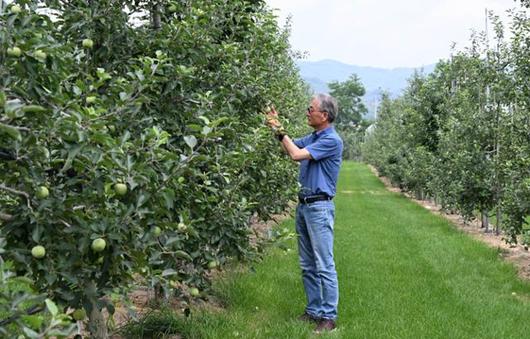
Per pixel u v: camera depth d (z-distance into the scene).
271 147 5.41
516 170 8.85
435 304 6.02
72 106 2.35
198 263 4.11
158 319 4.64
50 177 2.73
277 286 6.32
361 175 35.47
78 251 2.52
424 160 18.73
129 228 2.58
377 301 6.02
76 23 3.52
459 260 8.59
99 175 2.44
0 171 2.47
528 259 9.16
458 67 15.80
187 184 3.76
